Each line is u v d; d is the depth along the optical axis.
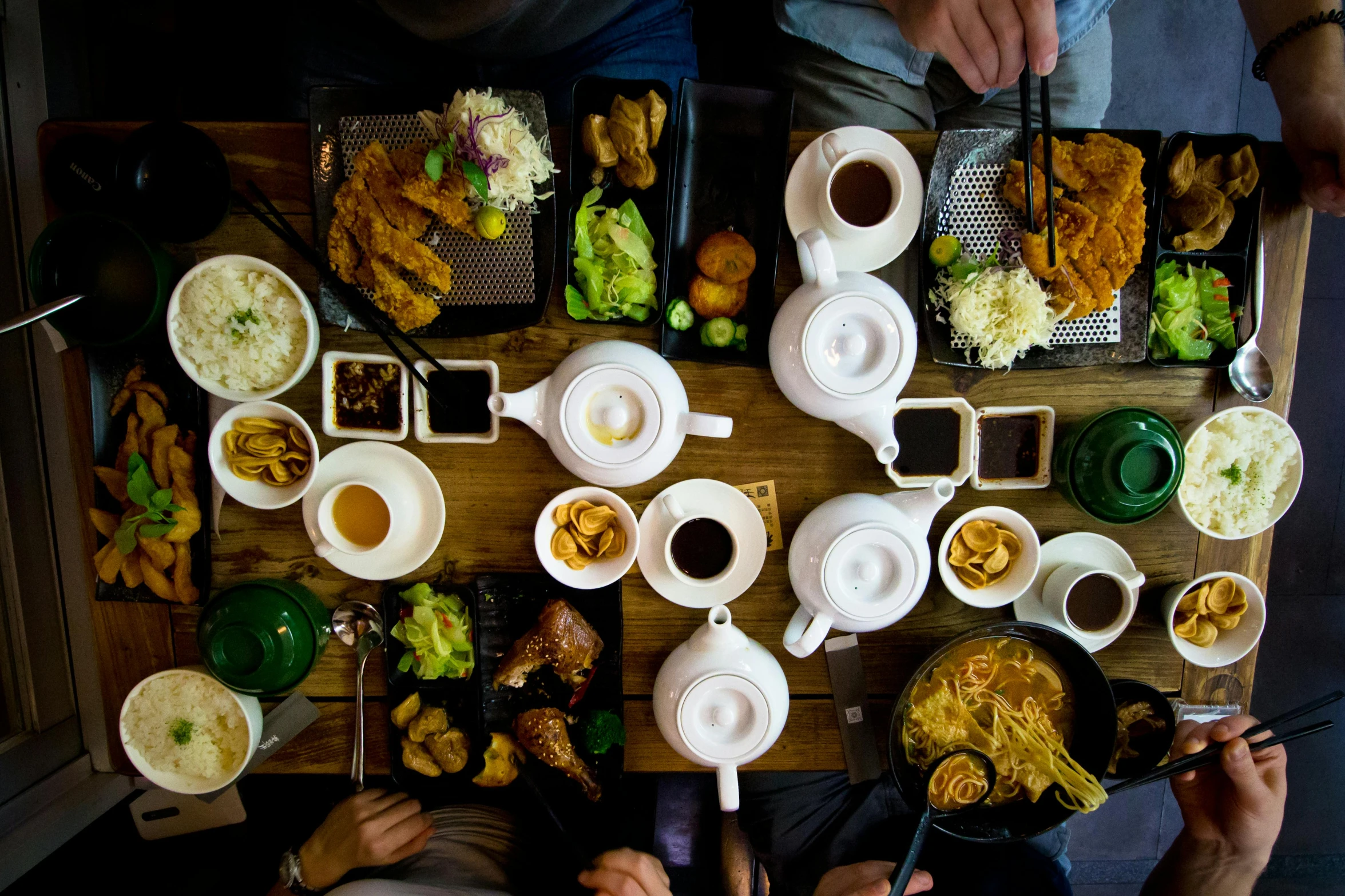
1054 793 1.34
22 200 1.53
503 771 1.44
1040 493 1.42
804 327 1.23
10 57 1.52
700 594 1.39
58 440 1.57
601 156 1.26
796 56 1.69
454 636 1.40
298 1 1.60
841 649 1.44
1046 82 1.16
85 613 1.61
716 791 1.86
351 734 1.46
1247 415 1.37
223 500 1.41
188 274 1.25
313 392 1.39
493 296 1.35
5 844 1.45
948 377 1.39
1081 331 1.36
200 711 1.37
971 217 1.33
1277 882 2.25
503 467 1.40
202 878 1.74
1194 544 1.44
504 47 1.46
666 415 1.26
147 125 1.28
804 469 1.41
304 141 1.34
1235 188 1.30
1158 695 1.36
